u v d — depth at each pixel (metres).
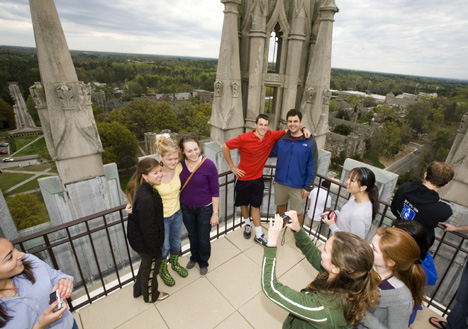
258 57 5.58
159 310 2.51
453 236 4.41
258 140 3.00
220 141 6.24
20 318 1.35
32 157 56.78
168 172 2.43
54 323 1.62
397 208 2.46
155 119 62.22
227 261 3.18
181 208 2.74
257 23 5.29
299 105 6.57
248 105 6.11
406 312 1.47
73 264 5.46
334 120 73.31
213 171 2.56
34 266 1.52
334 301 1.22
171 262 2.93
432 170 2.19
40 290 1.48
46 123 4.27
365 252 1.16
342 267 1.18
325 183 3.25
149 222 2.01
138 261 6.61
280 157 3.22
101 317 2.43
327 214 2.68
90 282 5.90
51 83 4.12
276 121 6.52
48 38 3.92
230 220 7.04
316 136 6.22
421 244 1.83
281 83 5.98
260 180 3.24
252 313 2.52
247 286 2.83
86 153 4.75
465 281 2.13
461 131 4.16
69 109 4.34
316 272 3.08
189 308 2.54
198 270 3.03
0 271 1.21
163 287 2.78
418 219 2.22
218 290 2.76
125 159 45.91
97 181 5.06
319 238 3.59
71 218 5.02
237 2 5.07
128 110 60.72
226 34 5.33
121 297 2.64
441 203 2.14
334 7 5.07
